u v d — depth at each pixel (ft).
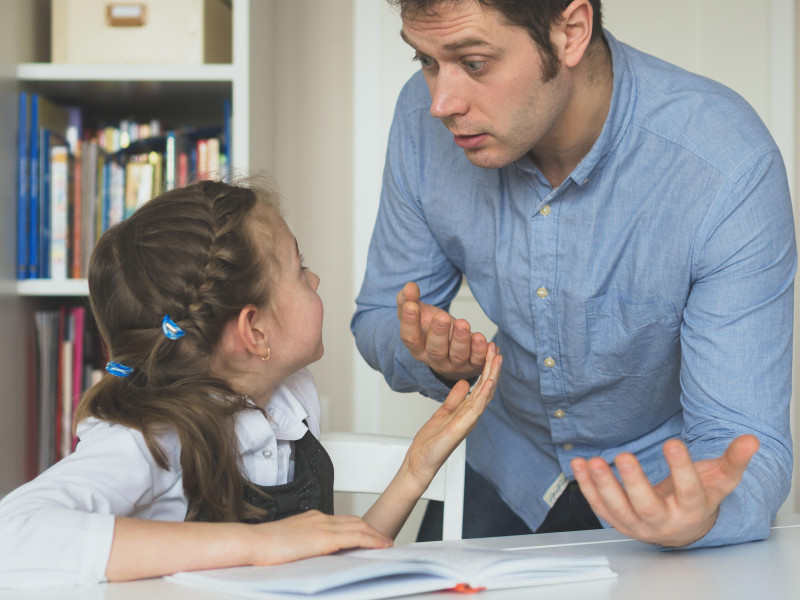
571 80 3.09
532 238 3.54
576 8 2.90
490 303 3.94
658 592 2.03
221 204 3.17
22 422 5.78
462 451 3.75
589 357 3.62
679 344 3.55
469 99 2.87
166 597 1.98
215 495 2.90
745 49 6.72
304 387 3.77
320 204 7.13
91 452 2.64
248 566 2.22
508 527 4.42
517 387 4.02
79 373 5.91
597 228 3.44
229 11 6.35
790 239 3.20
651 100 3.35
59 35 5.82
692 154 3.25
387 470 3.83
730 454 2.18
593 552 2.50
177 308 3.00
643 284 3.44
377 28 6.99
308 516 2.47
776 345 3.07
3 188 5.52
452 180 3.81
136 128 6.34
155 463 2.76
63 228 5.82
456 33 2.71
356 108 7.00
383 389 7.02
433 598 1.95
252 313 3.15
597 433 3.89
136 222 3.14
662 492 2.38
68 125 6.31
